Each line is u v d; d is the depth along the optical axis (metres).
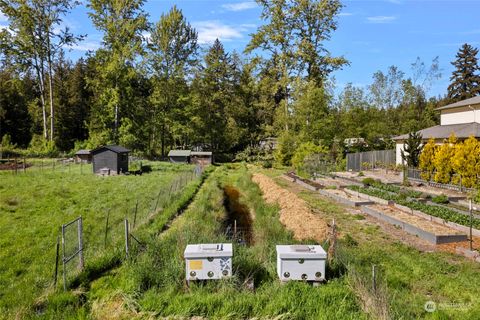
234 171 39.66
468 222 13.66
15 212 15.38
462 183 22.41
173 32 50.31
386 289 7.84
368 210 16.89
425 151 26.34
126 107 46.19
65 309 7.18
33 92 67.00
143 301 7.47
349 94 46.62
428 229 13.37
